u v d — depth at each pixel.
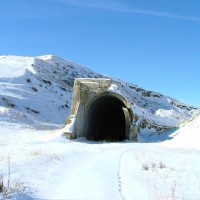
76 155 18.58
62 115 52.19
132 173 12.81
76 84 37.25
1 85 50.72
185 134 32.12
